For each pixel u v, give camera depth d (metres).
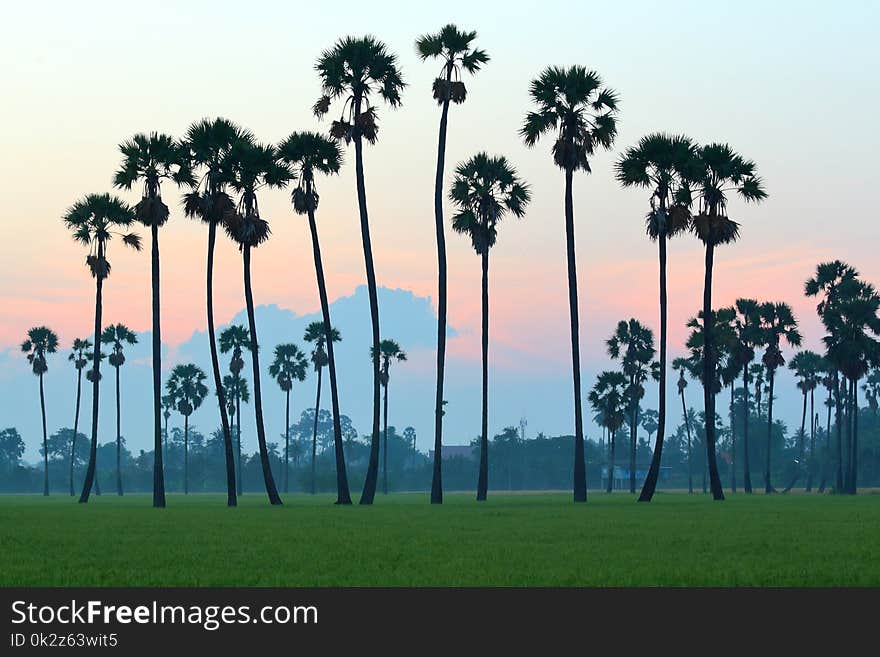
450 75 106.06
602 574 33.06
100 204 123.75
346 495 106.62
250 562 37.62
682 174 102.38
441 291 106.38
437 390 107.38
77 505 119.38
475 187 111.75
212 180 102.56
